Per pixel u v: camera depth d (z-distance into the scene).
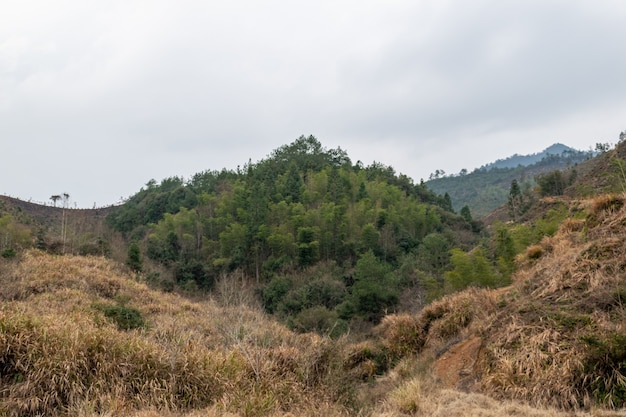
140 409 5.93
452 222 60.16
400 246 43.34
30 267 20.02
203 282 38.00
